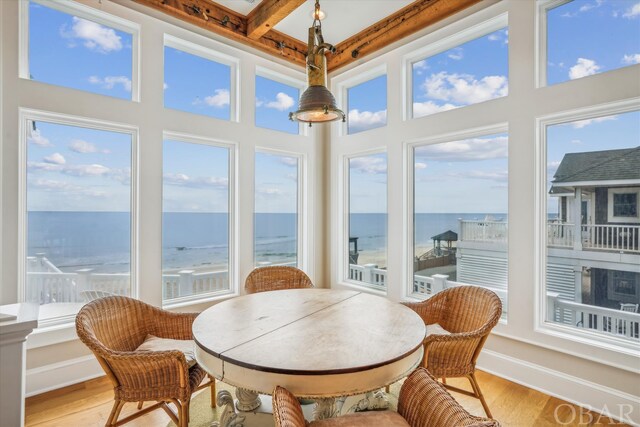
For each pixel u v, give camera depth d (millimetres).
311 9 3225
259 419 1877
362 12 3281
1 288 2289
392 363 1367
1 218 2291
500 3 2707
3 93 2293
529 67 2543
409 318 1845
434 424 1226
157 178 2979
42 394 2398
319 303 2137
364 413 1420
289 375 1276
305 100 2047
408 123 3400
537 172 2529
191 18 3125
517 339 2590
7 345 1492
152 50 2951
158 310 2170
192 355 1850
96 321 1785
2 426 1479
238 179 3559
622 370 2131
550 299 2531
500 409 2254
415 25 3195
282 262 4078
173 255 3195
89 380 2596
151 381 1630
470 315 2238
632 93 2092
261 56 3719
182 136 3227
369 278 3965
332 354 1388
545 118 2498
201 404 2256
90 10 2678
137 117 2865
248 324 1744
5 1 2299
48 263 2553
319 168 4273
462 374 1931
